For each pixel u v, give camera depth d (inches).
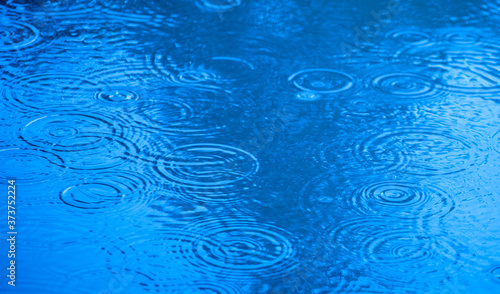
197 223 68.7
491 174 71.0
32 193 69.6
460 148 72.4
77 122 73.3
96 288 66.1
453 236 68.2
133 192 69.9
